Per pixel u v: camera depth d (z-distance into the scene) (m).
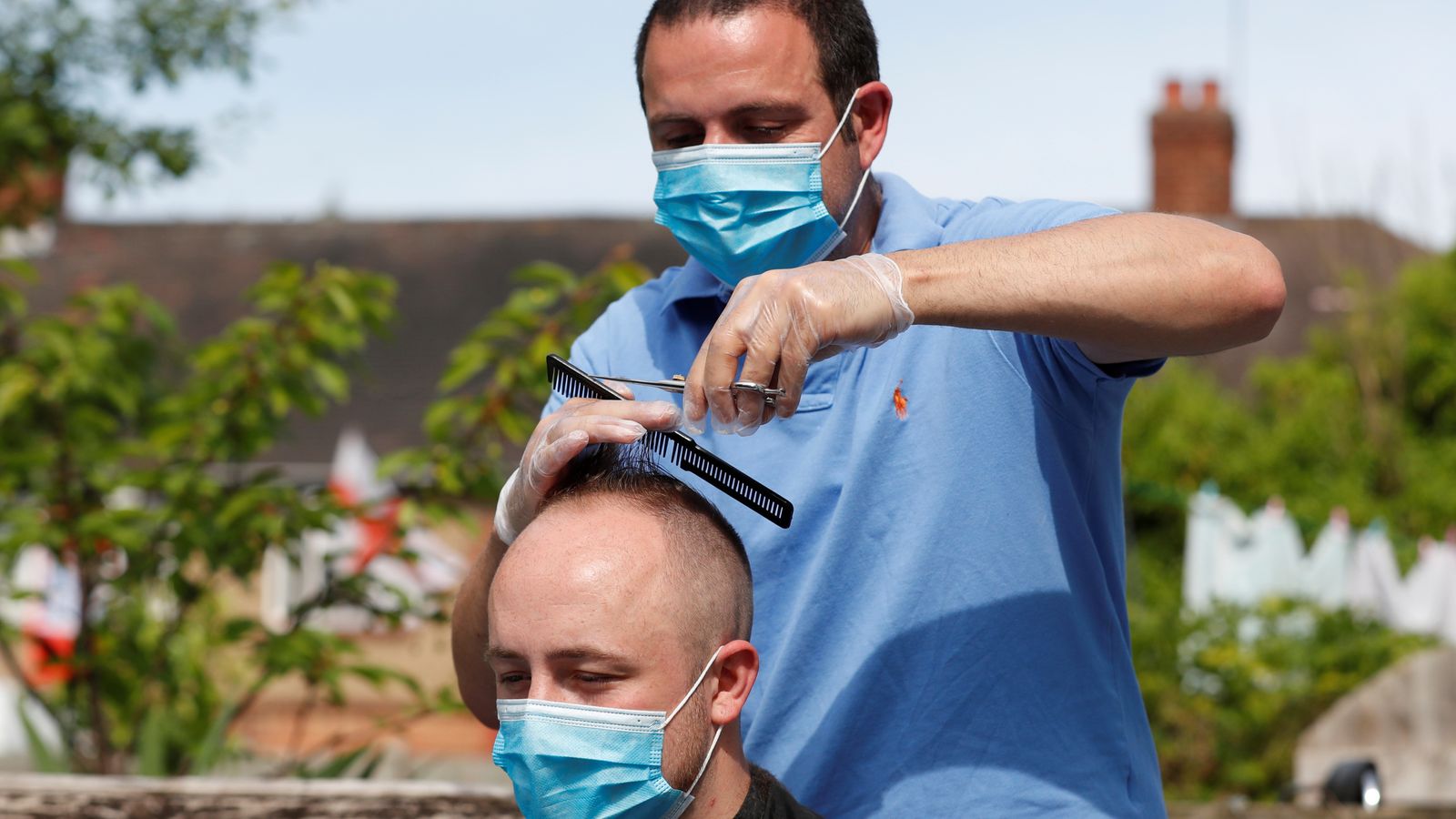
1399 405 31.80
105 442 11.09
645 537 4.07
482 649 4.73
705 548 4.13
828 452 4.54
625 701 4.01
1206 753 18.80
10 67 14.44
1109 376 4.32
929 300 3.71
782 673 4.52
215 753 10.05
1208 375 32.81
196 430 10.68
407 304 34.78
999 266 3.74
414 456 10.34
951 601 4.40
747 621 4.27
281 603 18.61
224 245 38.59
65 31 14.36
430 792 6.56
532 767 4.05
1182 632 19.80
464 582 4.71
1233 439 30.48
